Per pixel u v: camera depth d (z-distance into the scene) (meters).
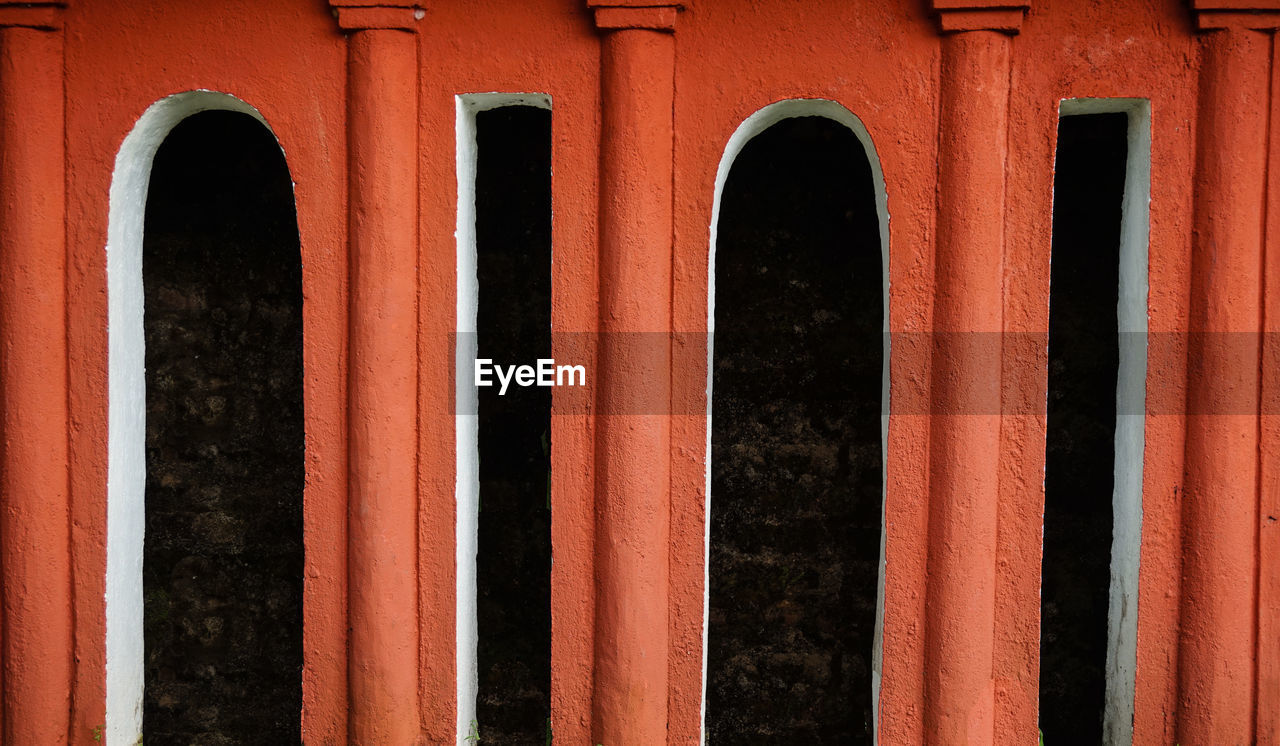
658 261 3.28
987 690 3.30
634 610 3.33
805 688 3.86
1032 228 3.23
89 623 3.52
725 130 3.27
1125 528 3.43
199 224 3.90
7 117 3.36
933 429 3.27
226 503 3.94
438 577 3.42
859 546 3.82
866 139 3.31
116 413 3.52
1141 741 3.33
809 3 3.24
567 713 3.43
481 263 3.83
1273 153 3.17
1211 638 3.24
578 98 3.29
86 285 3.44
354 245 3.33
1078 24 3.19
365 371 3.32
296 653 3.93
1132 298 3.37
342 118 3.33
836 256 3.79
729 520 3.86
